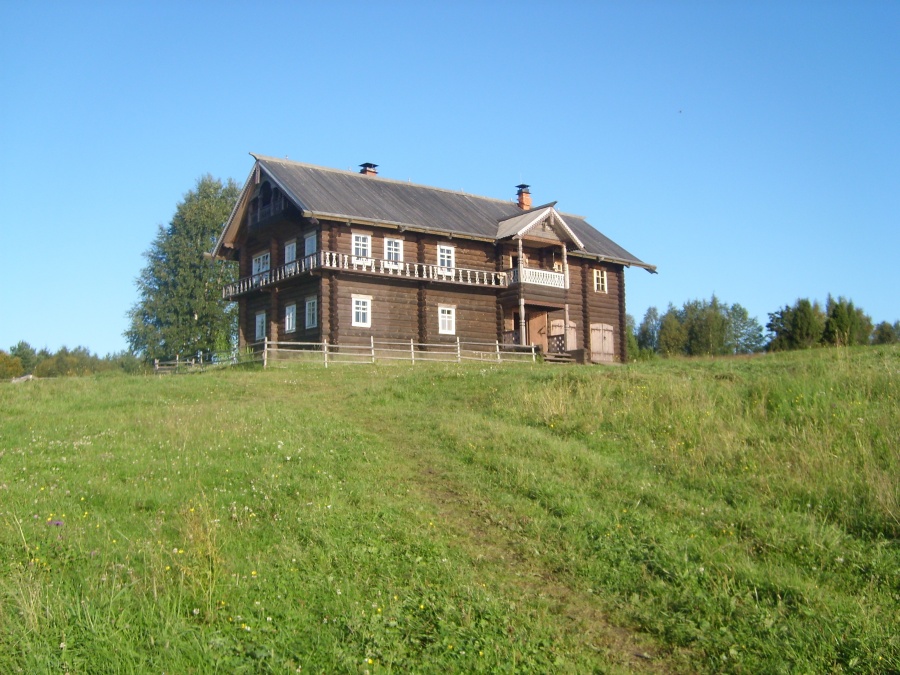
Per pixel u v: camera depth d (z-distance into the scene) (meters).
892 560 10.38
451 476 14.84
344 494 13.52
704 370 23.02
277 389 26.41
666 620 9.37
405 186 43.69
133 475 14.68
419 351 36.72
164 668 8.02
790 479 13.15
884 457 13.68
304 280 37.41
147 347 56.44
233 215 41.81
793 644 8.64
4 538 10.89
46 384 28.00
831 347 28.20
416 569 10.49
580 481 14.18
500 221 43.56
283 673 8.03
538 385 22.17
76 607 8.88
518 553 11.34
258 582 9.89
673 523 12.11
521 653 8.52
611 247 46.84
